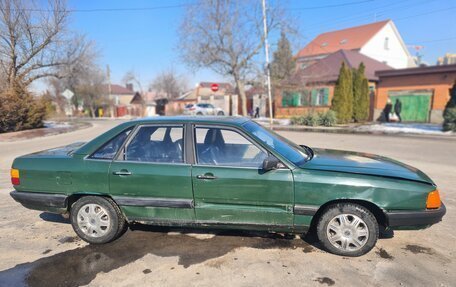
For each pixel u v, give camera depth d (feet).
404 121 70.49
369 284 9.09
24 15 63.82
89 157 11.60
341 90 66.69
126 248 11.42
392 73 70.54
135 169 11.16
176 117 12.18
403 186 10.11
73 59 77.20
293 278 9.43
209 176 10.70
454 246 11.32
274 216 10.68
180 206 11.06
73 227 11.86
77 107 162.40
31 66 68.95
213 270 9.91
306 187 10.31
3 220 14.07
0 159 31.27
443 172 22.62
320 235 10.78
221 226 11.18
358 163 11.46
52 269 10.11
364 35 138.31
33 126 64.18
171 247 11.45
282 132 55.11
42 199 11.73
